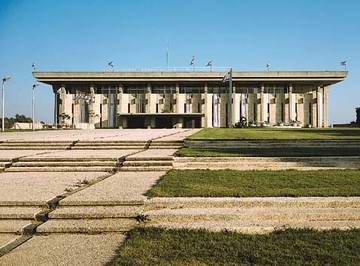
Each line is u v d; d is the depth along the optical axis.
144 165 13.65
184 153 15.22
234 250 5.52
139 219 6.96
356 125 79.38
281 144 20.75
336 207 7.38
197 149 17.89
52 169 13.44
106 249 5.79
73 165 13.79
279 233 6.27
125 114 85.81
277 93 93.75
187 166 13.70
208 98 93.38
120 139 22.89
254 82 91.31
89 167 13.55
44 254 5.61
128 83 92.44
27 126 76.75
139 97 93.50
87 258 5.43
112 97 94.25
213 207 7.44
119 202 7.62
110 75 89.81
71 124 86.62
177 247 5.66
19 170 13.50
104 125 93.75
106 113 94.00
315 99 94.19
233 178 10.61
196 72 89.25
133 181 10.60
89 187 9.42
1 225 6.79
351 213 6.99
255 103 93.44
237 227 6.48
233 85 93.12
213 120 93.31
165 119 87.62
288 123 85.44
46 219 7.12
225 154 14.93
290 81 90.25
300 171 12.28
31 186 9.89
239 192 8.24
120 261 5.18
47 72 89.94
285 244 5.73
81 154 16.09
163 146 20.08
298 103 94.38
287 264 5.02
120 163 13.74
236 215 6.95
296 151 16.70
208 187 9.01
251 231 6.41
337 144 20.91
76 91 95.50
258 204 7.46
